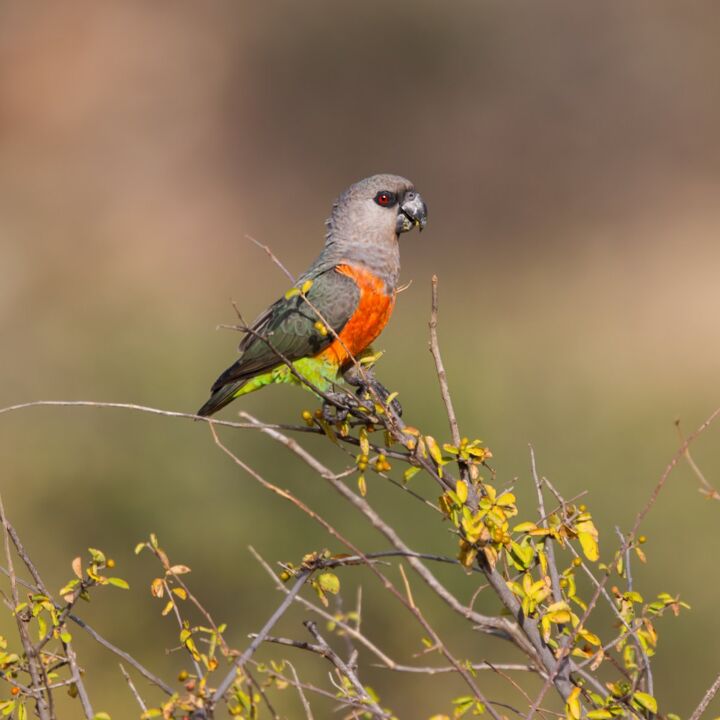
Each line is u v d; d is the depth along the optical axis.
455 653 10.07
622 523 11.30
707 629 10.20
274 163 34.62
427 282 27.22
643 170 32.09
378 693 9.75
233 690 4.41
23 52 36.12
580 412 14.35
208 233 31.77
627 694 4.45
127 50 36.44
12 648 8.42
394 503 11.45
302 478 11.95
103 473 12.38
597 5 34.00
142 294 23.92
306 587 10.45
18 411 14.83
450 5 34.34
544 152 32.81
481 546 4.61
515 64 34.12
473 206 32.09
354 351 7.74
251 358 7.57
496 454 13.02
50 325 18.86
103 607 10.63
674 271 25.75
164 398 14.92
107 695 9.38
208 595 10.98
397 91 34.66
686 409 14.77
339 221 7.86
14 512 11.98
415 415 13.91
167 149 34.62
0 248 26.23
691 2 33.56
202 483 12.01
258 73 35.78
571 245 29.58
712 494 4.59
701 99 32.75
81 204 31.83
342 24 34.75
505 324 19.78
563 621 4.46
